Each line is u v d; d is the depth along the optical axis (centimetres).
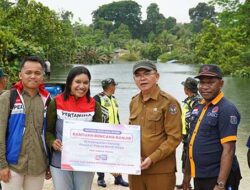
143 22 13700
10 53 1048
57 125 411
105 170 402
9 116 403
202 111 399
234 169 399
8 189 409
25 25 2842
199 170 395
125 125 403
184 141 614
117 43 10894
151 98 405
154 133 404
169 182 412
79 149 403
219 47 4812
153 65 407
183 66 6275
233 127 379
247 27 1894
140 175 416
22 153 405
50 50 3994
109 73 4016
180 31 11819
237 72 3947
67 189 416
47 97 421
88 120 414
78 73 409
